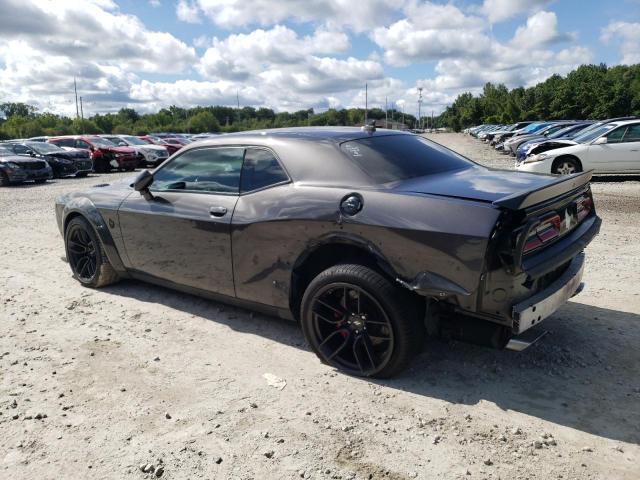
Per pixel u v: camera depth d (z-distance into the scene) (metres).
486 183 3.27
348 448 2.62
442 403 3.01
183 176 4.30
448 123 119.88
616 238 6.70
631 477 2.37
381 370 3.21
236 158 3.95
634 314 4.18
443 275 2.87
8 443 2.71
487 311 2.85
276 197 3.58
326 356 3.43
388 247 3.02
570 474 2.39
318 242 3.34
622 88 56.66
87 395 3.16
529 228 2.76
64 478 2.44
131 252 4.67
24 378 3.38
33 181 17.67
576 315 4.19
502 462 2.49
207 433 2.76
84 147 22.36
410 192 3.11
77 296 4.99
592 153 11.95
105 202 4.82
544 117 70.12
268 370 3.44
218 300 4.18
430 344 3.76
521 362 3.47
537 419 2.83
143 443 2.68
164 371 3.45
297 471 2.45
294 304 3.67
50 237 7.89
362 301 3.21
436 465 2.47
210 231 3.92
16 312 4.59
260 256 3.67
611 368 3.35
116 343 3.90
